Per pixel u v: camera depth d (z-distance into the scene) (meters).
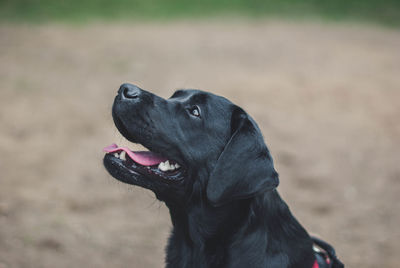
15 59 12.91
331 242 5.61
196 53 14.70
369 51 16.02
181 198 3.32
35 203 6.07
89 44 15.01
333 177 7.29
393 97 11.34
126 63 13.08
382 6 24.42
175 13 21.58
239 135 3.10
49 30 16.64
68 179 6.82
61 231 5.51
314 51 15.76
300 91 11.54
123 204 6.30
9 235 5.31
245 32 18.42
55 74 11.88
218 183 3.00
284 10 23.28
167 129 3.25
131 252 5.23
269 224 3.13
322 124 9.55
